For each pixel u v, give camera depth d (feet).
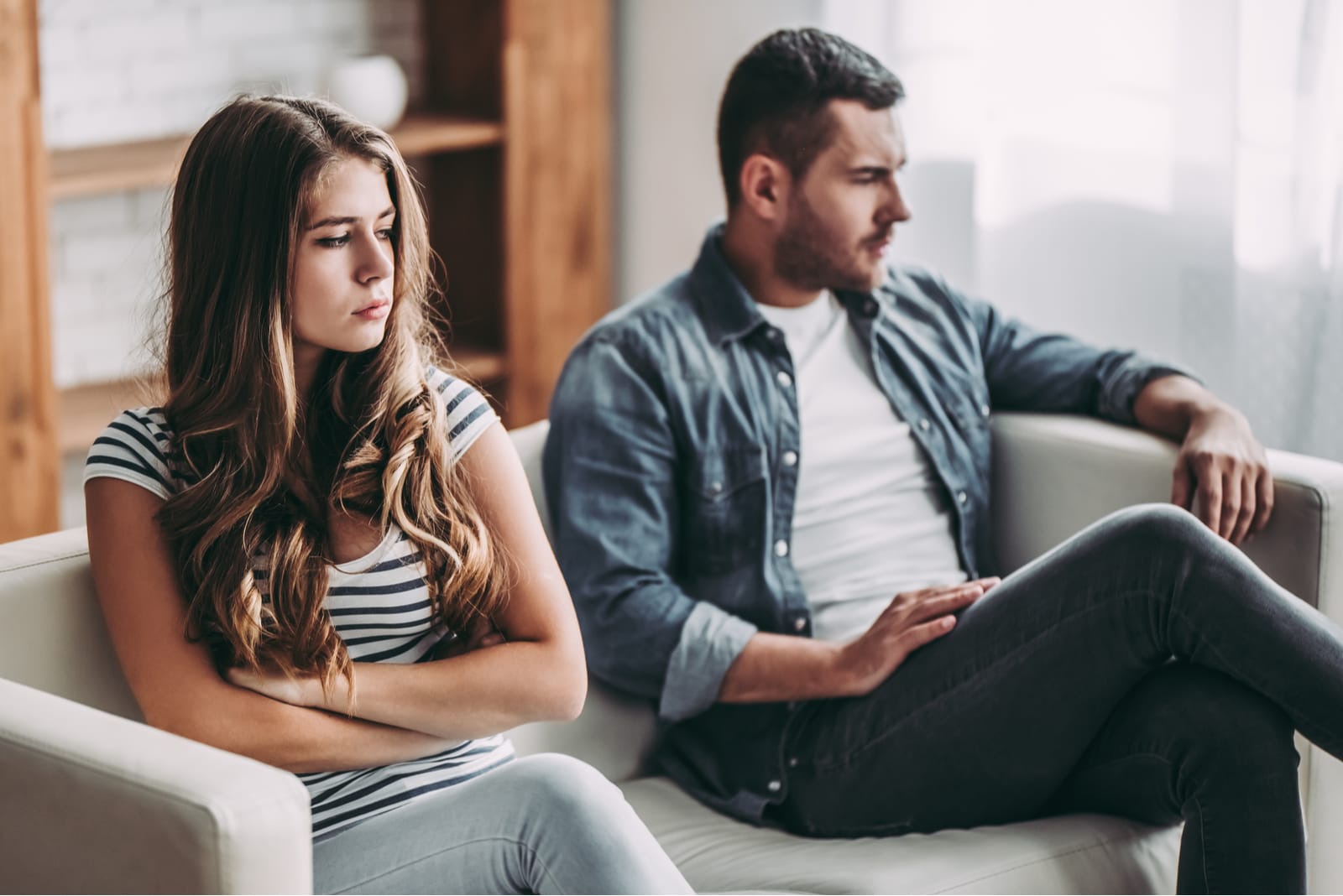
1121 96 9.73
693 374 7.48
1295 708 6.00
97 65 12.12
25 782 5.02
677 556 7.57
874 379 7.91
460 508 5.98
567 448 7.38
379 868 5.43
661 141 13.04
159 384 6.15
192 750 4.91
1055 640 6.39
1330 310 8.90
